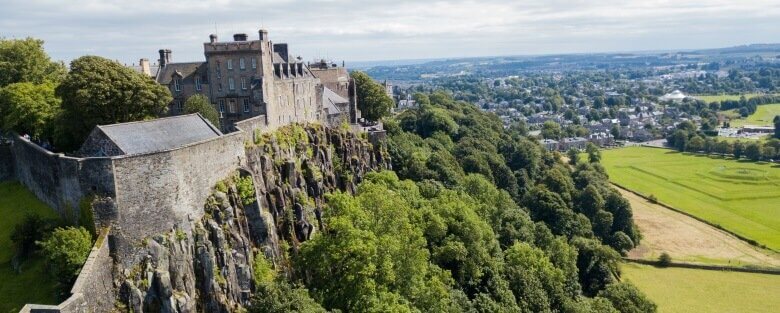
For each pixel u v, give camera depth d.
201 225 72.88
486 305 103.06
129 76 93.69
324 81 167.50
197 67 127.38
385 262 88.00
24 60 112.44
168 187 68.31
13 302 60.94
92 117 89.56
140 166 65.38
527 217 152.50
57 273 59.66
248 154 92.50
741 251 178.75
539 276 120.31
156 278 65.25
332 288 85.44
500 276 115.88
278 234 91.94
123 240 63.94
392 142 161.00
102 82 89.56
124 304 62.66
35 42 114.94
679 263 167.12
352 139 143.88
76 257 59.47
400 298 88.00
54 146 94.25
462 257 110.88
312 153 121.88
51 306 53.50
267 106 111.81
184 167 70.81
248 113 119.94
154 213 66.94
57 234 60.53
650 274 160.25
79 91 88.12
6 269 66.38
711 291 148.00
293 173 104.88
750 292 147.38
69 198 66.50
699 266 165.50
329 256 86.19
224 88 120.88
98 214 62.94
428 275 102.56
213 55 119.56
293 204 98.88
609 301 118.50
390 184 128.38
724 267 164.12
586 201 185.62
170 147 75.50
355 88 174.75
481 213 139.88
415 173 151.62
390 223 97.69
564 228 165.38
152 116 96.44
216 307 70.88
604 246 152.12
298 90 130.75
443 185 149.88
